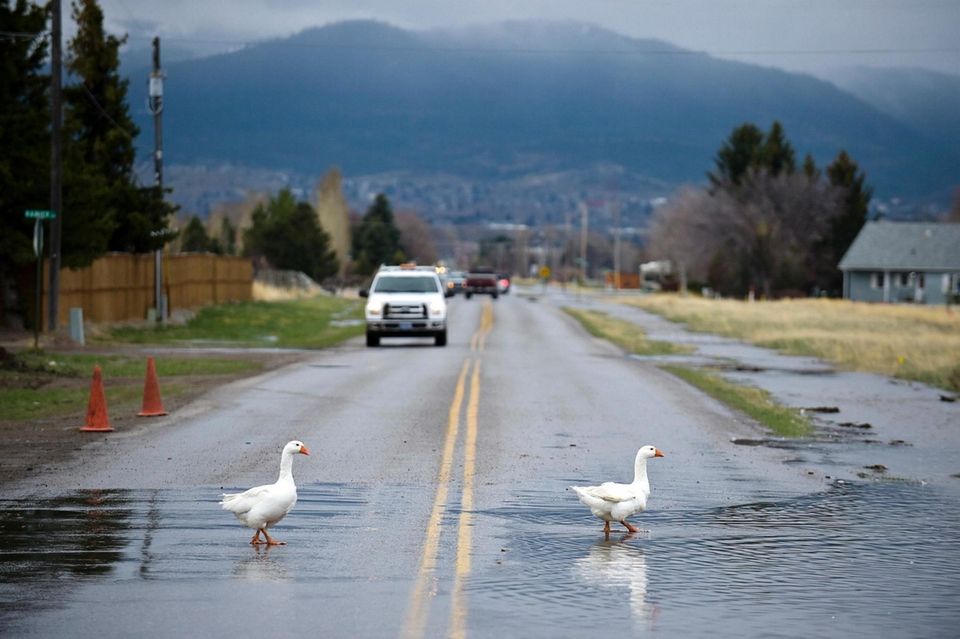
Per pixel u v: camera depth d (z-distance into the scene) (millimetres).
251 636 23172
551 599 26359
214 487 39219
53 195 98062
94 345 102750
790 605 26344
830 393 79188
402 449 47938
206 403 62781
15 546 30766
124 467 42938
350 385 73188
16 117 99625
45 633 23281
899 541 33344
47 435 50781
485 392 69875
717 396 71688
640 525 34906
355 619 24438
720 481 42656
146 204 126688
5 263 103312
